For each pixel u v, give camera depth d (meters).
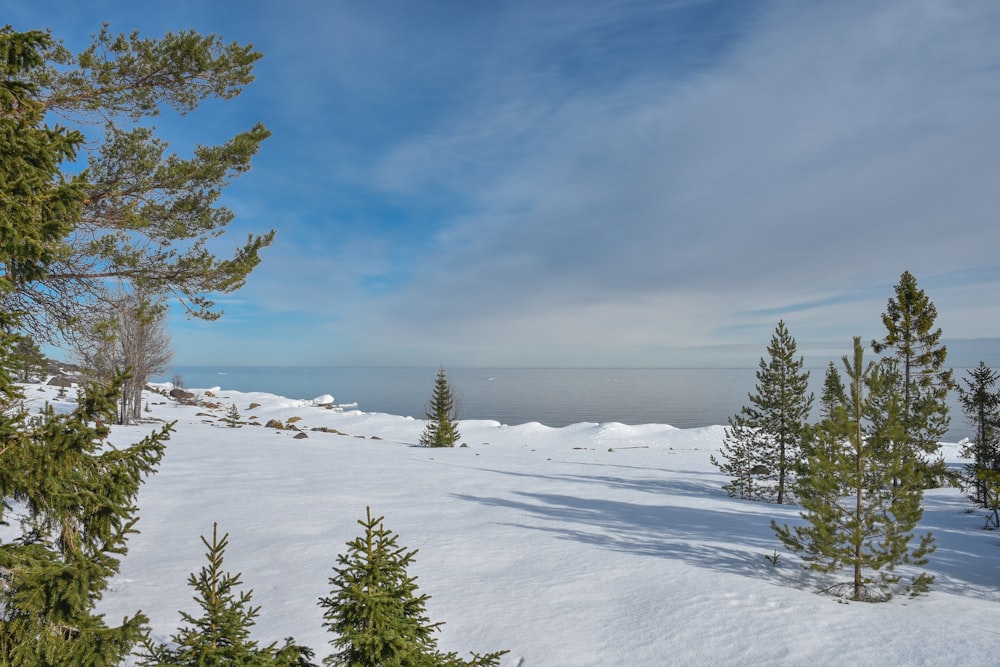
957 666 7.34
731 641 8.29
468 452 38.84
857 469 10.84
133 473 4.62
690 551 13.60
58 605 3.96
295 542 13.62
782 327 24.25
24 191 4.34
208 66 11.33
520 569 11.94
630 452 44.66
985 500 21.12
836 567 11.08
